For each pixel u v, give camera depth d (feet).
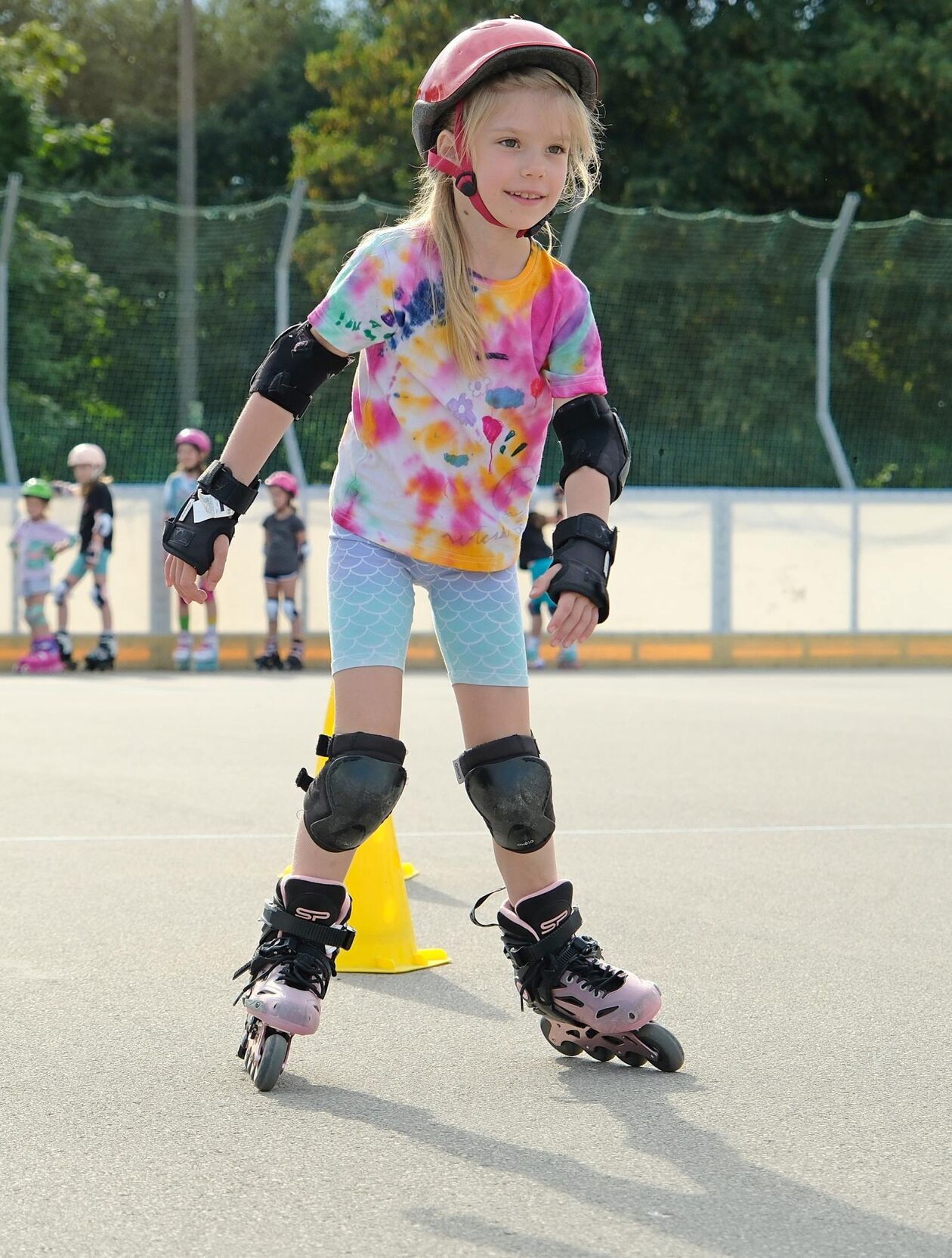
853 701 44.91
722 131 90.58
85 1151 9.89
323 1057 12.02
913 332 63.62
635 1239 8.52
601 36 89.25
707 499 61.46
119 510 58.70
